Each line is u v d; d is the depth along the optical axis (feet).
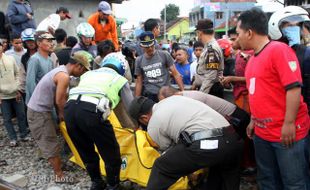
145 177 12.05
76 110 11.60
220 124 9.98
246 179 13.38
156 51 15.70
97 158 12.66
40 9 34.58
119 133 12.75
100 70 12.55
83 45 19.06
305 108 9.29
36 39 16.24
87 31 18.76
